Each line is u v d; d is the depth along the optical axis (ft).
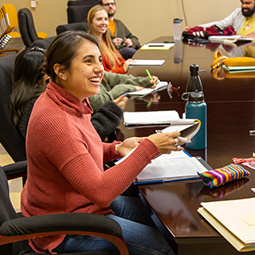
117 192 4.12
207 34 15.79
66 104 4.39
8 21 19.04
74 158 4.09
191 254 3.58
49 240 4.49
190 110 5.44
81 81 4.38
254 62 10.15
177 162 4.99
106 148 5.46
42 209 4.55
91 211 4.60
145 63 11.28
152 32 22.00
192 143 5.38
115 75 9.17
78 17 16.69
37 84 6.03
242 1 16.43
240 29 17.06
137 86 8.89
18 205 8.84
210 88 8.52
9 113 6.06
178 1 21.38
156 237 4.55
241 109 6.99
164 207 4.03
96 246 4.38
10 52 16.05
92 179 4.06
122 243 4.03
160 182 4.59
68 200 4.47
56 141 4.13
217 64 10.35
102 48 10.79
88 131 4.67
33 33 15.70
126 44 16.48
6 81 6.17
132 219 5.43
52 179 4.38
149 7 21.62
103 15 10.62
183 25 21.66
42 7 21.83
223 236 3.47
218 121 6.45
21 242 4.73
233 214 3.71
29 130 4.33
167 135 4.42
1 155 12.18
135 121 6.54
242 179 4.53
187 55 12.51
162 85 8.98
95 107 8.07
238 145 5.47
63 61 4.33
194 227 3.67
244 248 3.32
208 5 21.22
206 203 3.95
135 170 4.25
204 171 4.69
